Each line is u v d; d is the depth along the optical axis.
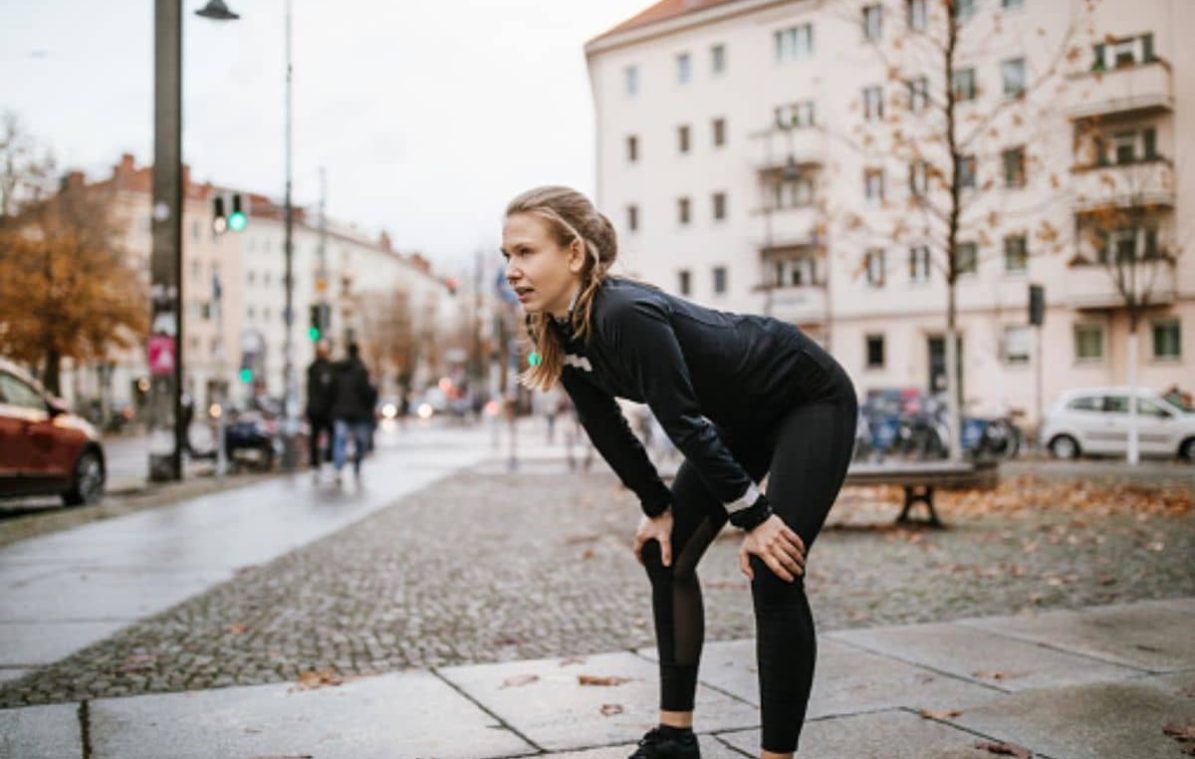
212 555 8.79
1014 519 11.45
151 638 5.55
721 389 2.83
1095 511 12.09
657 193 51.03
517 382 3.11
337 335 105.69
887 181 41.03
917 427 22.20
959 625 5.63
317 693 4.35
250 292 98.56
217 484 16.61
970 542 9.52
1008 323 39.03
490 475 19.47
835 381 2.90
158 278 16.22
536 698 4.25
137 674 4.75
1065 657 4.84
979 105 32.66
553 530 10.72
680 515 3.10
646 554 3.15
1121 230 29.52
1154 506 12.38
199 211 90.75
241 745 3.63
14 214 40.56
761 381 2.83
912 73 30.64
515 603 6.62
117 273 43.50
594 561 8.54
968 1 16.80
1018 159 17.50
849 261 43.16
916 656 4.88
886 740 3.60
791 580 2.73
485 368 81.44
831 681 4.43
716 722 3.84
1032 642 5.18
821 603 6.45
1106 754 3.43
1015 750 3.44
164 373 16.28
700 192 49.56
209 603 6.61
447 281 47.94
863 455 21.89
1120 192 31.62
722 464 2.66
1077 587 6.93
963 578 7.40
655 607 3.17
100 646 5.34
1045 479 16.91
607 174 52.53
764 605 2.79
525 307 2.83
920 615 6.02
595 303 2.73
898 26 16.91
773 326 2.91
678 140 50.28
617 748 3.58
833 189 42.97
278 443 21.58
